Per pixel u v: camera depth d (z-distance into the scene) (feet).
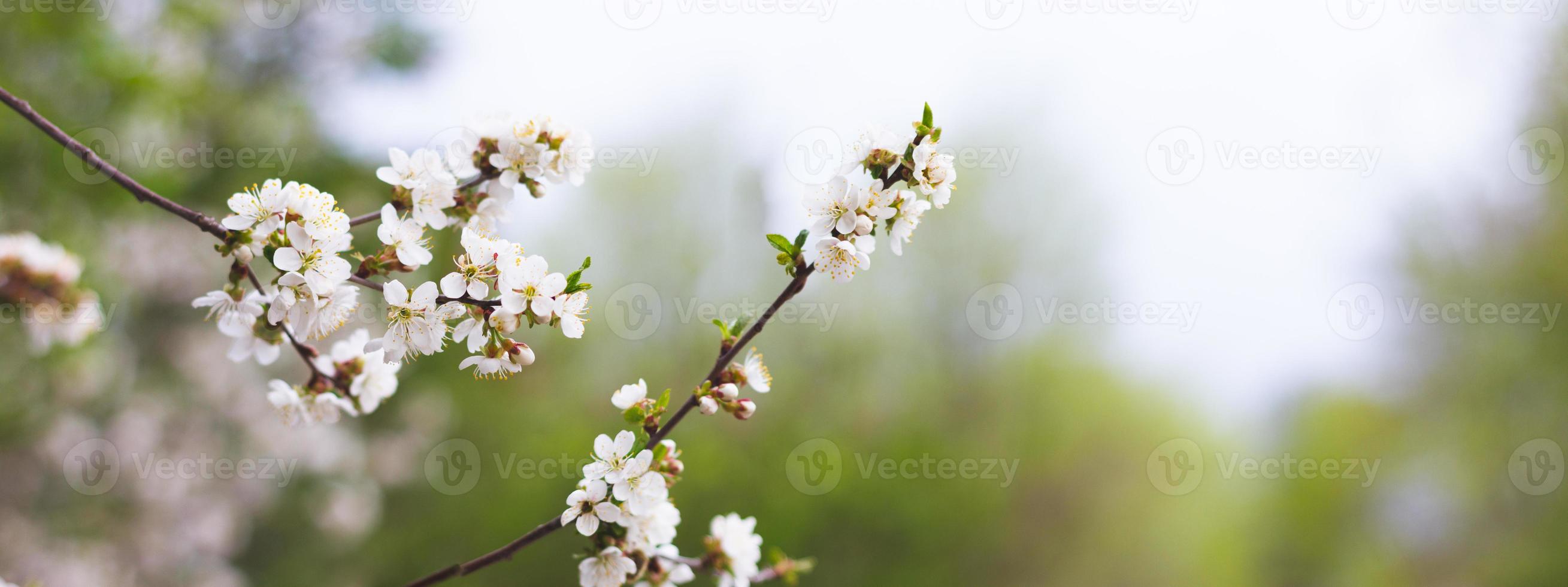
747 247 41.73
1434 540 41.19
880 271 42.14
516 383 36.29
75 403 16.85
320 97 21.36
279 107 20.03
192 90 16.72
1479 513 37.65
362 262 5.57
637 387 6.23
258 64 20.22
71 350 14.61
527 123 6.31
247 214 5.37
